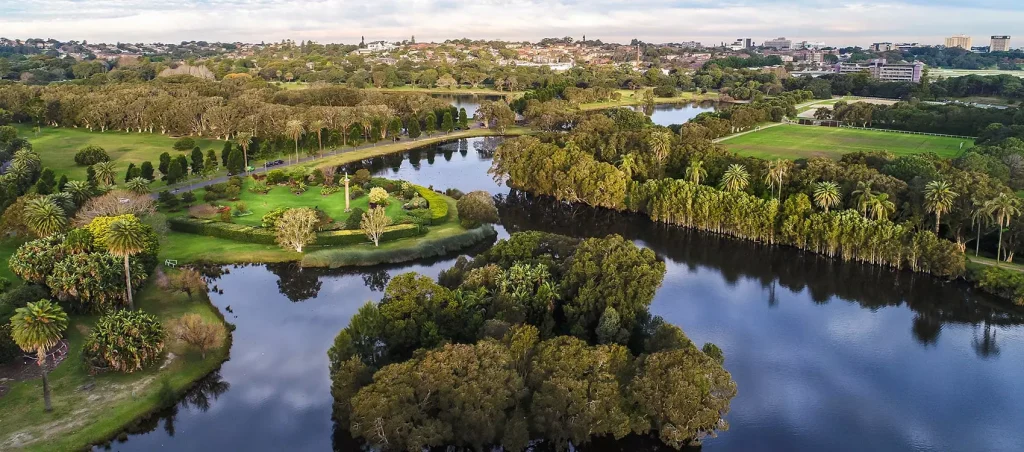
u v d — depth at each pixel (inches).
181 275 5378.9
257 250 6353.3
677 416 3476.9
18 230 6058.1
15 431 3526.1
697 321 5339.6
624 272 4731.8
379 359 4114.2
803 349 4899.1
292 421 3907.5
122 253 4655.5
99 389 3961.6
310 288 5792.3
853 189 6953.7
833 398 4256.9
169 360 4320.9
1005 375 4557.1
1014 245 6102.4
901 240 6190.9
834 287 6136.8
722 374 3624.5
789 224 6732.3
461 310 4414.4
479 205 7185.0
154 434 3742.6
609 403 3501.5
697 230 7583.7
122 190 7190.0
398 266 6304.1
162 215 6560.0
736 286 6102.4
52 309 3799.2
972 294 5836.6
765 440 3806.6
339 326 5083.7
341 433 3782.0
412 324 4195.4
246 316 5206.7
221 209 7313.0
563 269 4990.2
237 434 3772.1
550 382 3467.0
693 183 7573.8
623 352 3814.0
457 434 3454.7
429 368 3489.2
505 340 3841.0
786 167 7504.9
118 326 4101.9
